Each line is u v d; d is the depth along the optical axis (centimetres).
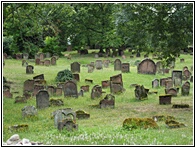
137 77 3038
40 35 4594
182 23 1648
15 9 2564
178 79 2692
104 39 5081
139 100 2044
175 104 1764
